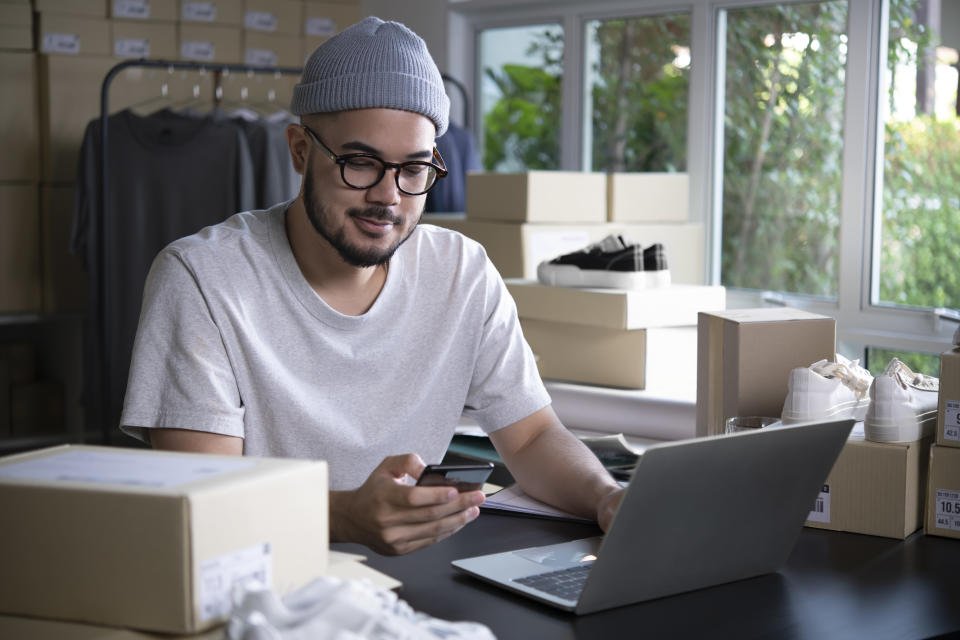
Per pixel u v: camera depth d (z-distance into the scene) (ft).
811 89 9.69
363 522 3.91
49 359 13.41
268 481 2.91
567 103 11.91
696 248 10.03
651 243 9.76
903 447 4.74
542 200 9.21
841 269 9.43
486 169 13.08
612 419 7.57
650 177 9.87
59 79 11.93
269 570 2.92
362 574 3.52
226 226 4.84
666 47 10.90
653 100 11.08
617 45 11.42
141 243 11.75
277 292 4.70
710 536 3.86
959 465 4.77
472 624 2.83
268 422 4.70
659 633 3.50
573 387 7.93
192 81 12.69
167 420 4.41
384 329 4.89
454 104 12.96
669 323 7.79
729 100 10.37
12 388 12.78
